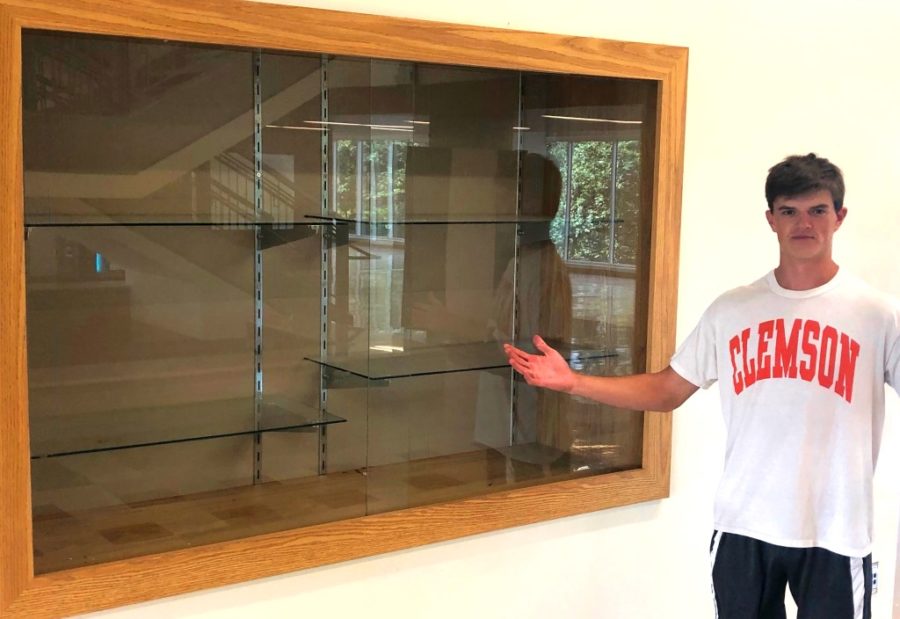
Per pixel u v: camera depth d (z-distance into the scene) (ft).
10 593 5.81
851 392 6.30
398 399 7.96
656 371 8.36
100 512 6.41
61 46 5.93
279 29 6.30
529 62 7.38
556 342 8.56
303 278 7.55
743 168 8.94
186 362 6.97
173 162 6.79
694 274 8.77
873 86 9.80
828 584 6.44
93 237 6.40
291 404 7.51
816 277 6.42
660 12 8.21
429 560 7.57
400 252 7.93
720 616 6.83
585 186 8.25
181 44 6.22
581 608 8.46
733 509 6.72
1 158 5.54
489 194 8.21
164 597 6.37
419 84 7.64
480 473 8.05
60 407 6.21
